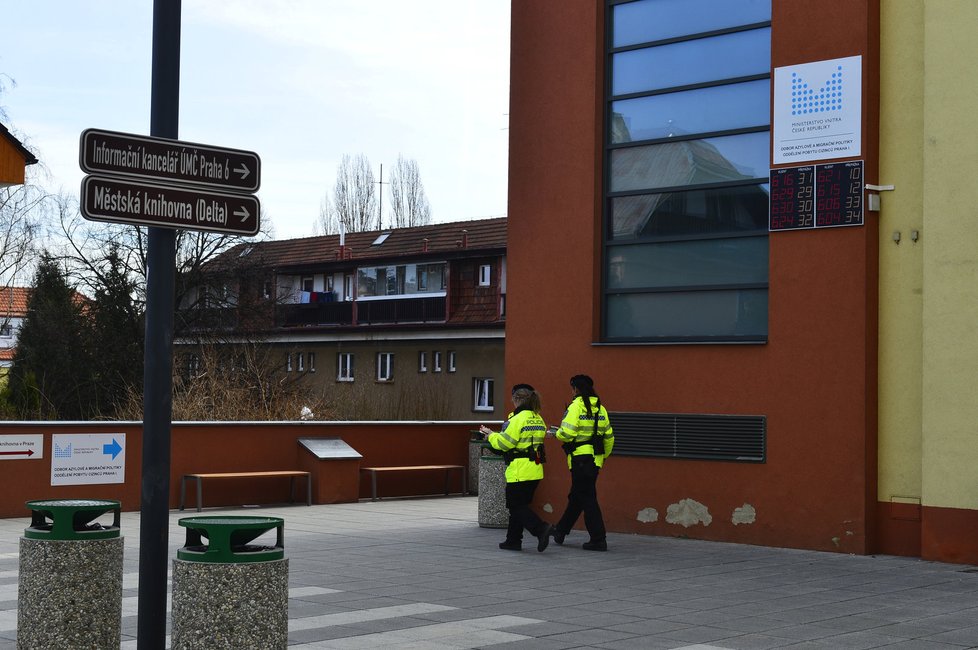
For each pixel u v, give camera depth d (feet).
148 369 20.56
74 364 141.38
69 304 143.74
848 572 39.04
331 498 64.28
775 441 45.98
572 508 45.11
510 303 55.01
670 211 50.72
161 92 20.97
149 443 20.42
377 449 68.64
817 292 45.14
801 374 45.42
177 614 18.89
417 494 70.33
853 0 44.55
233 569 18.63
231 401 91.86
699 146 49.93
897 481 43.47
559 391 53.06
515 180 55.11
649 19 51.75
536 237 54.29
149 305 20.63
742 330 48.24
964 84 41.11
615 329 52.26
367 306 172.86
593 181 52.44
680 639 27.50
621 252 52.21
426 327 156.04
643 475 49.90
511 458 44.29
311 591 34.22
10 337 167.43
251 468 62.90
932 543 41.34
